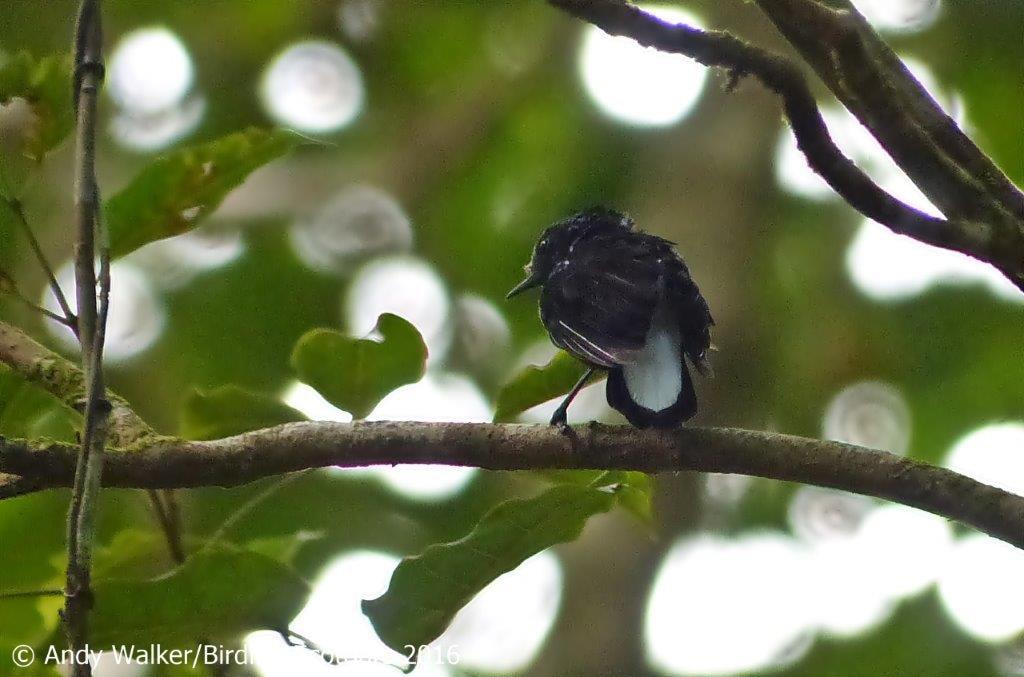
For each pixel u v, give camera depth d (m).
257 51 13.88
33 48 13.22
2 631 6.41
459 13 14.18
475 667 10.62
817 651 11.77
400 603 5.64
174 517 5.93
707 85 12.50
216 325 12.62
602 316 6.29
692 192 12.04
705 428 5.40
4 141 5.93
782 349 13.14
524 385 6.31
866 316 13.09
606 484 6.20
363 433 5.25
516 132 13.91
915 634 11.60
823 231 13.20
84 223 4.71
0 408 6.23
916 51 12.61
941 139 5.61
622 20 5.00
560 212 13.49
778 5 5.18
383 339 5.79
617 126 13.43
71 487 4.91
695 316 6.69
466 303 13.54
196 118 13.47
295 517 7.70
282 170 13.65
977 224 5.25
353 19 14.08
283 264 13.05
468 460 5.35
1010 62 12.40
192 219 5.92
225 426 6.16
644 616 10.62
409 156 13.94
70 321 4.90
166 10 13.61
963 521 5.09
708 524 12.26
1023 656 11.25
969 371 12.75
